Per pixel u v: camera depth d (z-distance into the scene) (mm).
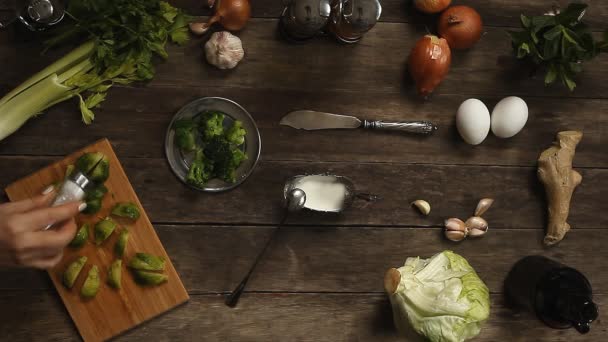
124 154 1038
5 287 1016
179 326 1041
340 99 1078
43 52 1020
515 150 1106
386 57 1085
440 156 1093
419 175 1088
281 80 1065
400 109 1087
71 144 1029
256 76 1062
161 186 1044
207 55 1037
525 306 1058
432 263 1025
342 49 1075
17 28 1019
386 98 1085
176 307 1040
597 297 1115
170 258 1044
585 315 956
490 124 1085
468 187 1098
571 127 1118
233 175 1028
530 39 1039
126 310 1020
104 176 1003
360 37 1074
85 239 1004
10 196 1004
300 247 1065
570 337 1106
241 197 1056
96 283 1006
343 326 1067
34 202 905
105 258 1019
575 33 1021
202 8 1048
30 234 862
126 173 1038
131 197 1023
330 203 1047
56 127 1027
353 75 1079
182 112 1029
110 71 1019
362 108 1081
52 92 990
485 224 1081
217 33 1028
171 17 1020
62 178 1008
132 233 1023
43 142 1025
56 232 883
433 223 1090
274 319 1057
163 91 1045
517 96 1108
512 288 1079
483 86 1103
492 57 1104
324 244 1069
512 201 1105
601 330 1111
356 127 1065
